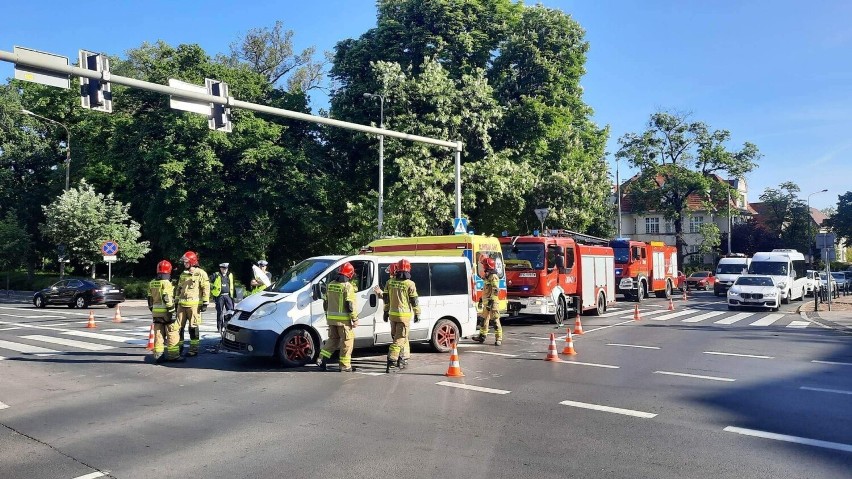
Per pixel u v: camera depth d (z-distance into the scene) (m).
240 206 32.59
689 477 5.30
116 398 8.47
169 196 31.03
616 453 5.96
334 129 34.03
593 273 21.77
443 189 29.25
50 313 24.25
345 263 10.99
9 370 10.72
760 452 6.01
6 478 5.29
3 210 45.19
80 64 11.88
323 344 11.25
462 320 13.06
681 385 9.28
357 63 33.44
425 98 30.44
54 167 46.22
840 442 6.37
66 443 6.34
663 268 33.25
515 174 29.89
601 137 39.38
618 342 14.44
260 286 14.80
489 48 35.47
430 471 5.41
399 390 8.92
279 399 8.35
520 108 32.81
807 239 64.62
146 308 27.88
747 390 8.93
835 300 31.72
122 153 34.00
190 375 10.18
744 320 20.33
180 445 6.25
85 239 33.41
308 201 33.56
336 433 6.65
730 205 60.69
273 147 32.53
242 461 5.71
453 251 15.70
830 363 11.38
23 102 46.59
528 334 16.17
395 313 10.62
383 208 28.95
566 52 35.03
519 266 18.53
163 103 32.84
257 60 46.53
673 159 54.16
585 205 32.78
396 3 34.00
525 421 7.16
